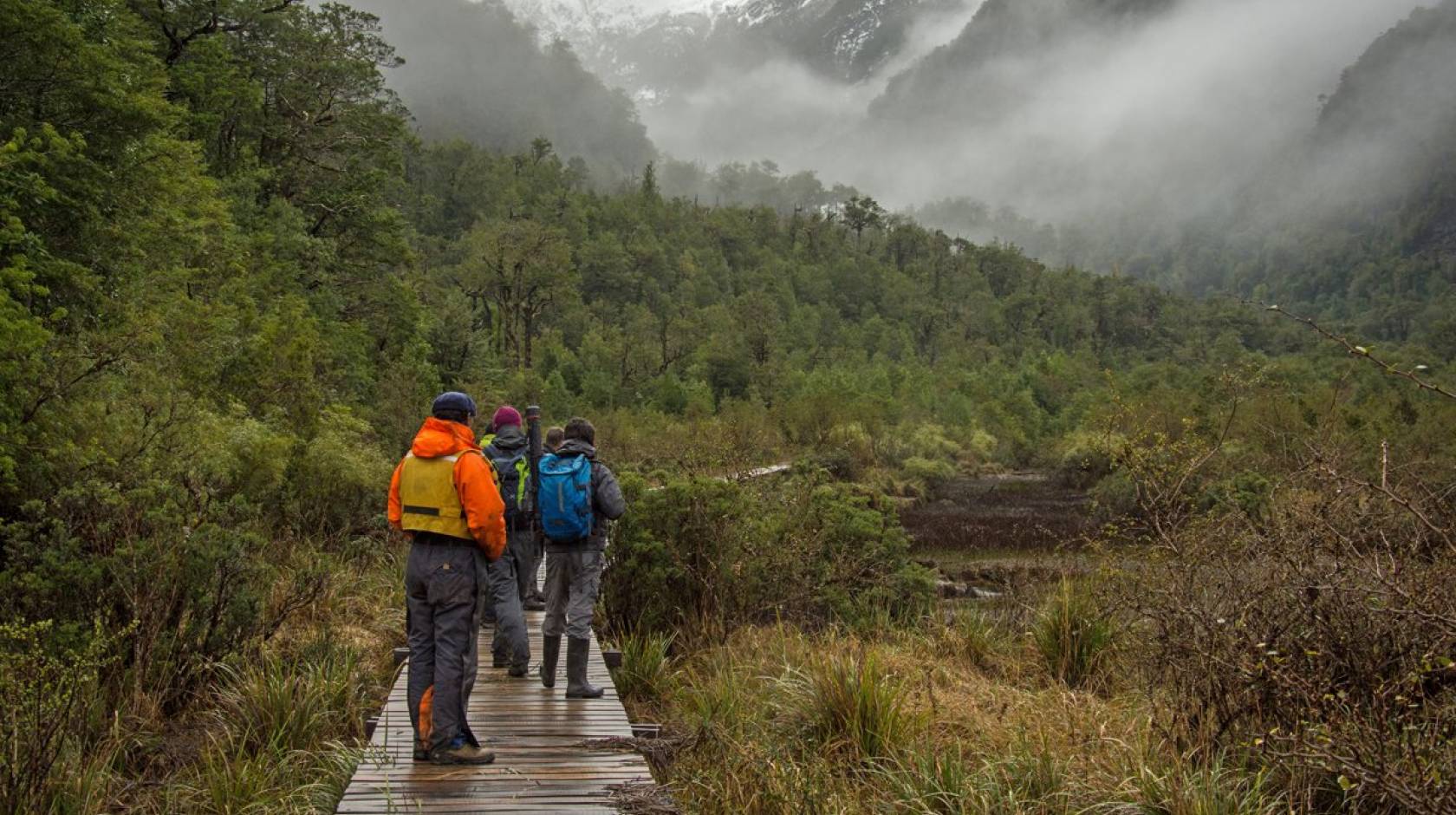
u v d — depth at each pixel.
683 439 38.94
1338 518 5.32
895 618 11.21
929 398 64.06
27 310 8.49
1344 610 5.11
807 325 126.00
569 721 5.97
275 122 30.02
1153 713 5.85
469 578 4.98
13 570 6.58
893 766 5.82
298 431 13.55
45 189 11.17
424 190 142.12
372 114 31.98
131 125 13.67
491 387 35.03
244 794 5.26
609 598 9.34
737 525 9.81
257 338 13.96
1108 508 23.30
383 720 5.97
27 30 12.09
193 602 6.88
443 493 4.93
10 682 5.12
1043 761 5.41
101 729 5.84
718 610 9.28
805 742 6.21
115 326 11.64
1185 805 4.70
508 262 63.31
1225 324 157.38
